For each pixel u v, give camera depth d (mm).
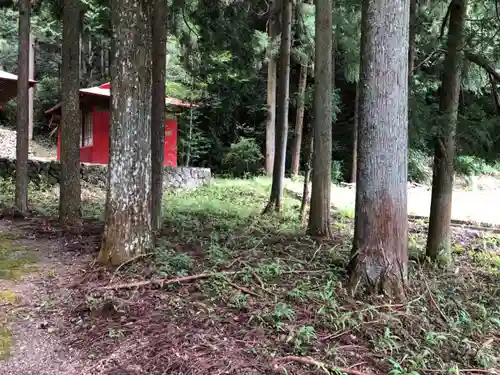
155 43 6211
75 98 7160
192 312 3697
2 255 5363
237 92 18453
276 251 6035
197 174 14875
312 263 5418
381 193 4262
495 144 5695
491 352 3453
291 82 20547
